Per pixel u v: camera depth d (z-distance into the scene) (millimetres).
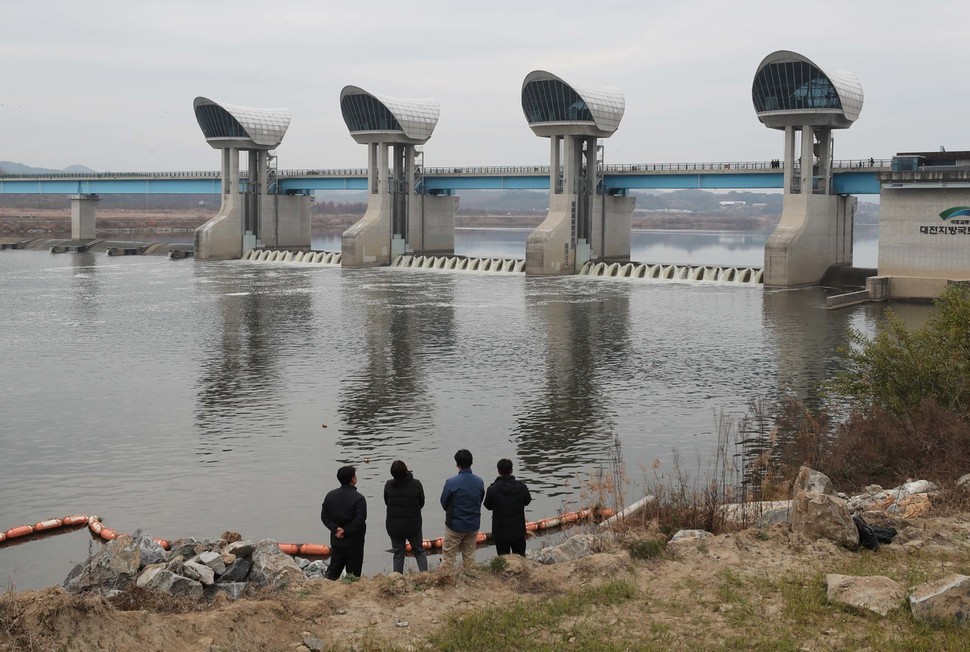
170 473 55719
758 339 102125
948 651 21203
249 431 64938
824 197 158500
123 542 30906
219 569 30812
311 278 173000
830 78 148250
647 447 60562
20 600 21188
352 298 139875
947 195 133375
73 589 29922
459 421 67375
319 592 26078
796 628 22875
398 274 181625
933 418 46875
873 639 21953
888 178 137250
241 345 98375
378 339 102188
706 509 35438
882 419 48406
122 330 108438
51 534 46281
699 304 132000
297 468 56625
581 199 185625
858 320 116312
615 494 42906
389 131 196750
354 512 29234
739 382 80062
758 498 42594
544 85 176750
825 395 66312
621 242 194250
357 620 24094
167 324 113125
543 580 26281
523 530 30016
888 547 28844
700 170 177750
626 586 25547
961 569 26750
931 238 135000
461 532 29328
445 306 130250
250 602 24203
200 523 47531
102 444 61812
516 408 71062
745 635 22516
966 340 51594
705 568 27219
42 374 83625
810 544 28781
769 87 154000
